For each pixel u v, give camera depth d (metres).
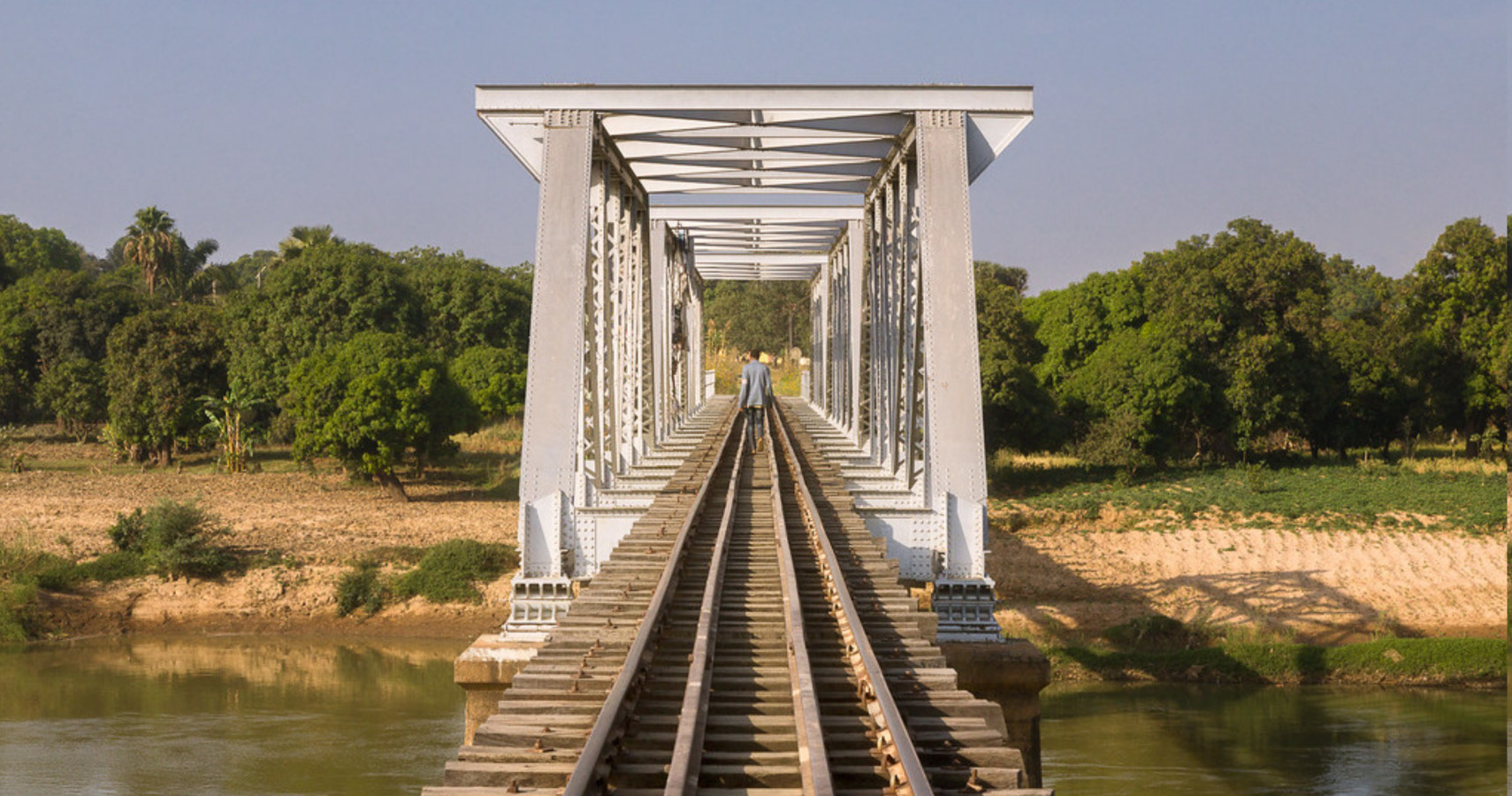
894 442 18.84
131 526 38.59
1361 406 54.75
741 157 19.45
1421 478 48.75
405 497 48.59
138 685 28.91
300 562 38.12
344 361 47.59
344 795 20.36
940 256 14.32
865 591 11.11
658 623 9.41
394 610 36.28
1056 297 59.12
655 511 15.09
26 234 113.44
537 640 13.62
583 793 5.24
